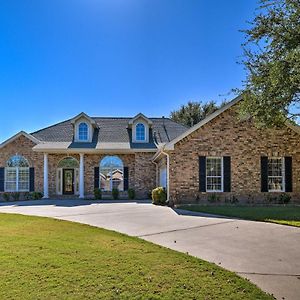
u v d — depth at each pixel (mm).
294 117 15016
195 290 5277
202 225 11820
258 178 19500
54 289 5207
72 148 25750
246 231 10609
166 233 10391
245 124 19578
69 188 27641
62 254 7340
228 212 15117
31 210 17344
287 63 12227
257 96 14406
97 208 18016
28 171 27031
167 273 6105
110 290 5203
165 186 21547
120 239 9266
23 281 5547
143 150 26094
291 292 5336
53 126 30484
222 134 19484
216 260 7223
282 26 12766
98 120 30938
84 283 5500
